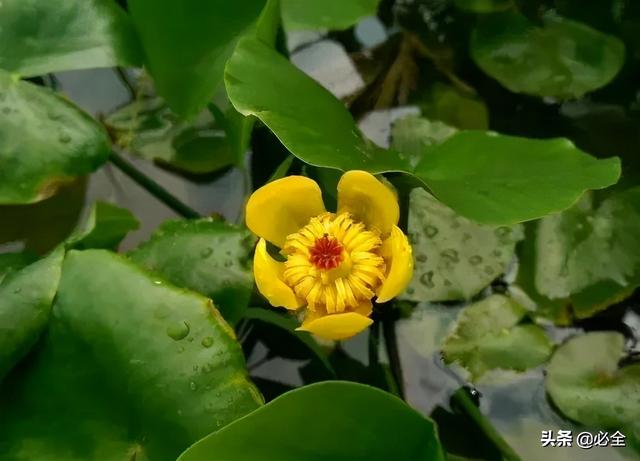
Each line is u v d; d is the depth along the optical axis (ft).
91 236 1.40
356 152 1.34
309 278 1.33
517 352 1.41
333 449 1.27
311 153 1.31
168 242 1.40
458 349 1.42
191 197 1.54
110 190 1.54
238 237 1.40
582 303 1.43
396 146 1.51
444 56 1.61
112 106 1.57
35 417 1.31
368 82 1.59
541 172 1.35
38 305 1.31
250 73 1.34
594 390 1.39
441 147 1.40
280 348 1.47
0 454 1.30
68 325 1.31
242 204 1.53
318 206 1.35
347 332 1.30
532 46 1.56
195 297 1.31
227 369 1.30
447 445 1.42
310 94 1.36
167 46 1.44
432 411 1.43
